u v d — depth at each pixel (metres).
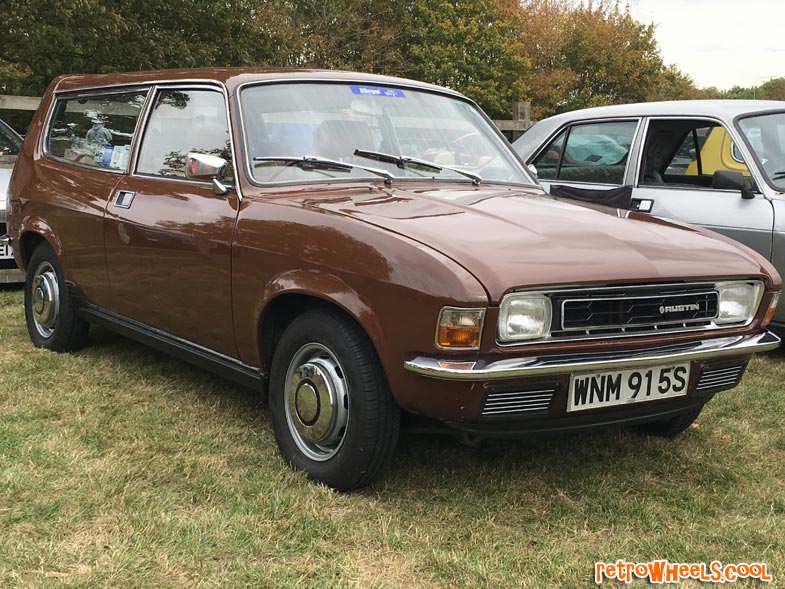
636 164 5.94
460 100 4.54
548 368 2.75
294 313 3.48
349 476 3.11
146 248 4.03
